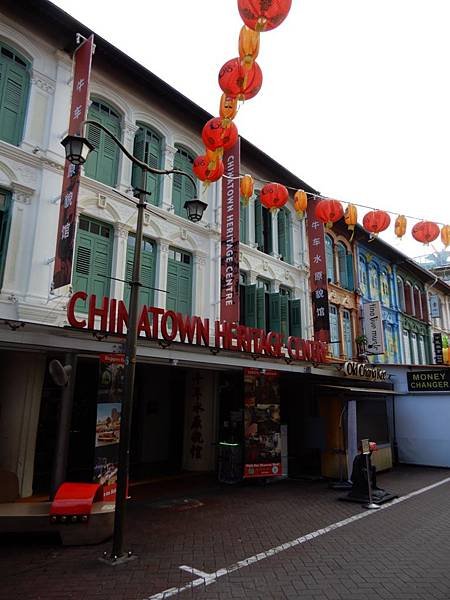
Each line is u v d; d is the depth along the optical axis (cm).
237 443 1107
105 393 743
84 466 1074
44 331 688
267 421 1075
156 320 833
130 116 1101
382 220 854
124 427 566
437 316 2709
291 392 1472
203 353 923
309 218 1523
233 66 539
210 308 1198
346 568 521
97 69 1041
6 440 848
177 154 1229
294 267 1554
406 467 1457
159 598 439
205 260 1226
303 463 1376
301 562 540
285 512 797
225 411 1255
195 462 1216
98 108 1052
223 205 1162
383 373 1498
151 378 1341
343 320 1797
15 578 482
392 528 696
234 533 661
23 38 916
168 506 836
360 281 1948
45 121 922
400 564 535
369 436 1297
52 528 584
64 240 778
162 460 1334
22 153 860
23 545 588
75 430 1073
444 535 659
